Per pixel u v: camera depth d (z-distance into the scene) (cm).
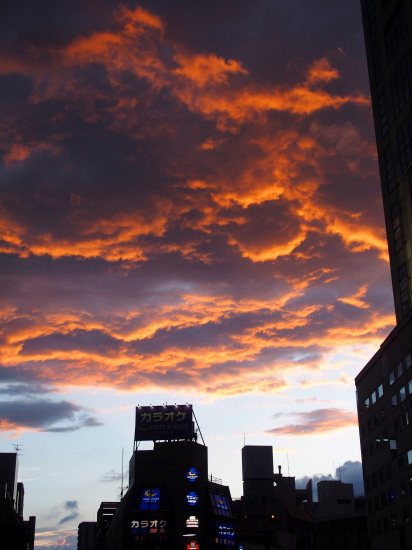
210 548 15062
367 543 13588
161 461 15850
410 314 8269
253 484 18775
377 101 10581
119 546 15700
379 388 9494
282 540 17262
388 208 10000
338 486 19488
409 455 8219
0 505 13712
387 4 10281
